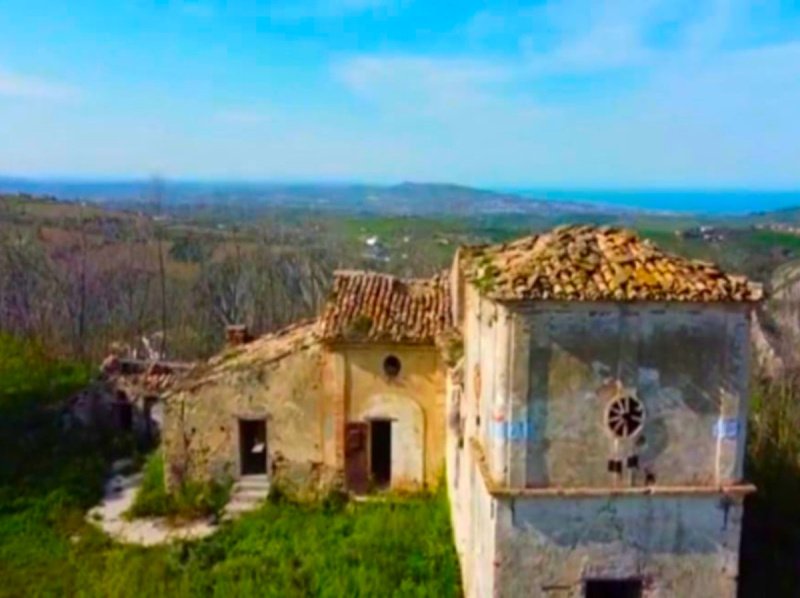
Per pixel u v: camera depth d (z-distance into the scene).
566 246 15.32
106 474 27.81
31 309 55.72
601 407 13.95
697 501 14.24
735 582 14.45
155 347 51.81
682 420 14.05
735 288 13.89
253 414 24.52
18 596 19.56
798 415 26.25
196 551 21.14
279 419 24.44
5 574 20.56
